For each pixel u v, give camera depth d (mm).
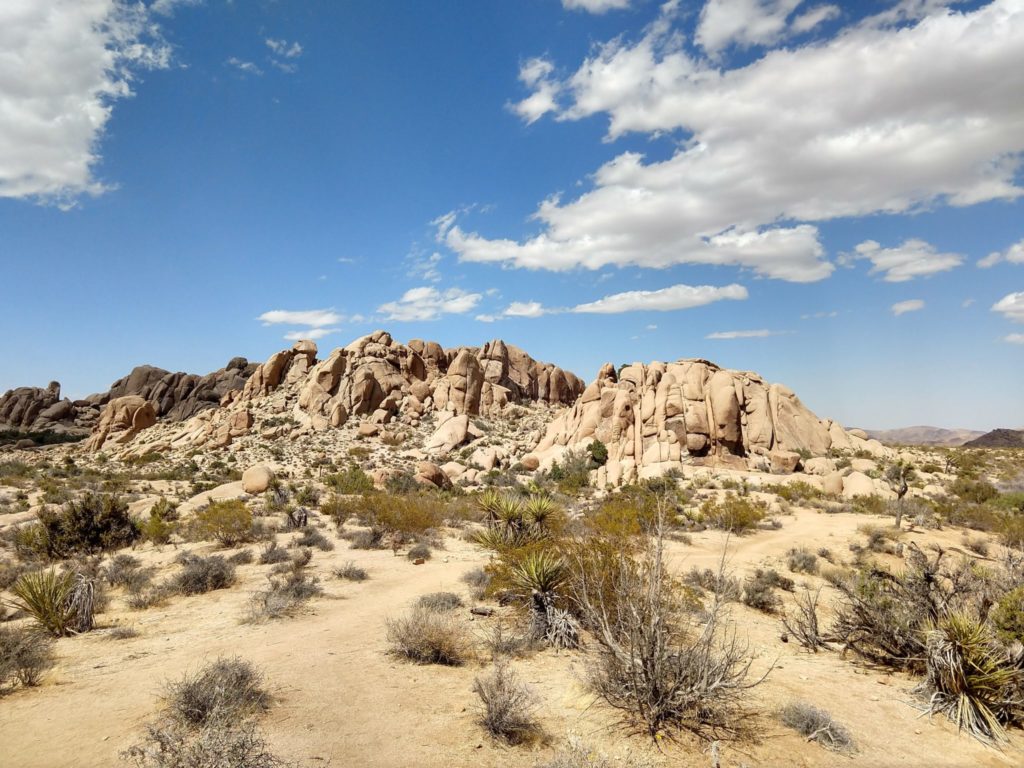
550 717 6566
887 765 5871
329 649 9055
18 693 7242
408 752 5684
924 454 67500
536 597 9875
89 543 18812
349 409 74125
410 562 16938
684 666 6441
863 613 9789
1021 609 7781
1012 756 6273
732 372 58656
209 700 6113
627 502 22234
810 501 36500
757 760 5723
